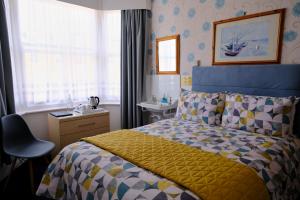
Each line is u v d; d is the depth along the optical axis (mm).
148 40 3568
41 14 2943
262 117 2061
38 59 2967
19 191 2225
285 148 1778
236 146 1744
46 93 3080
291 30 2188
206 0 2811
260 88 2379
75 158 1606
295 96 2135
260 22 2367
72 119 2836
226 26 2641
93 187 1347
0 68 2312
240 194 1153
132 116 3666
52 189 1668
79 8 3338
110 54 3713
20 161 2758
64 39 3201
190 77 3100
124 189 1198
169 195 1087
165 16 3326
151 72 3658
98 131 3148
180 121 2592
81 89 3479
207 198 1056
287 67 2178
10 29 2637
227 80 2645
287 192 1583
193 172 1283
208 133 2105
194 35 2992
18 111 2787
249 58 2492
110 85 3789
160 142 1821
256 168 1396
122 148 1671
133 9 3428
